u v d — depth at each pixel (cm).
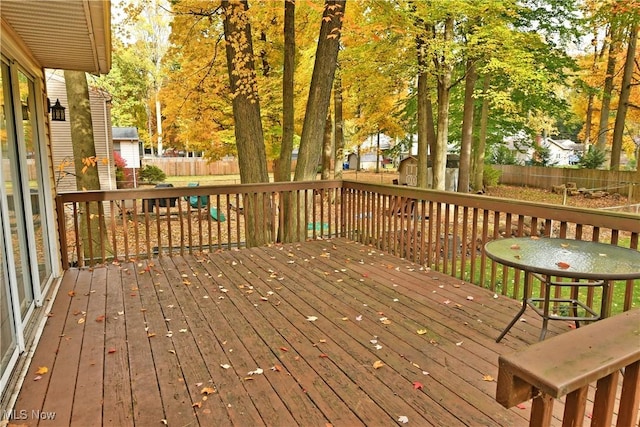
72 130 671
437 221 438
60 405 211
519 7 927
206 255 510
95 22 281
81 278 420
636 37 1209
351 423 197
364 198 566
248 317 322
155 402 214
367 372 242
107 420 200
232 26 604
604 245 285
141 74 2370
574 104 1734
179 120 1091
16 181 313
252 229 574
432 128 1268
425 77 1053
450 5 828
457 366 248
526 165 1852
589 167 1503
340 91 1231
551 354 91
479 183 1470
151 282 408
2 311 240
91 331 298
